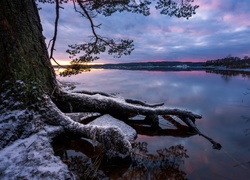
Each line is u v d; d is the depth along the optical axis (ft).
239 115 29.14
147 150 15.31
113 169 11.60
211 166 12.71
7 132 11.24
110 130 12.75
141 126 22.65
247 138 19.01
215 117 27.99
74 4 22.48
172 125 23.13
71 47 25.50
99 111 20.75
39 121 12.82
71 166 11.36
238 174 11.75
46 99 13.99
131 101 30.50
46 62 15.89
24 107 12.69
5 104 12.48
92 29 25.09
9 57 13.46
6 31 13.66
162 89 62.69
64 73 24.23
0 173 8.36
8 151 10.10
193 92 55.42
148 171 11.64
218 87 66.80
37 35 15.58
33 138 11.46
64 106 18.35
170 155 14.35
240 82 82.79
